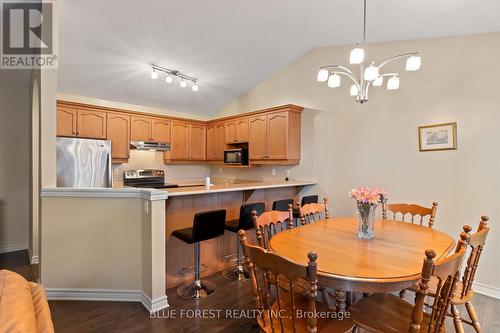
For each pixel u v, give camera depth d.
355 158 3.72
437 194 3.03
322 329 1.46
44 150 2.62
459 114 2.88
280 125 4.22
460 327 1.76
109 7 2.81
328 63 3.98
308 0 2.82
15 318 0.89
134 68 3.92
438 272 1.22
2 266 3.39
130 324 2.18
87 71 3.81
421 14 2.69
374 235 2.07
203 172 6.08
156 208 2.38
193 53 3.80
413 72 3.20
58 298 2.55
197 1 2.84
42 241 2.53
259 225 2.12
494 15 2.46
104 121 4.38
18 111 4.05
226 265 3.34
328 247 1.79
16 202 4.05
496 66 2.66
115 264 2.54
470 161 2.81
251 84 4.91
